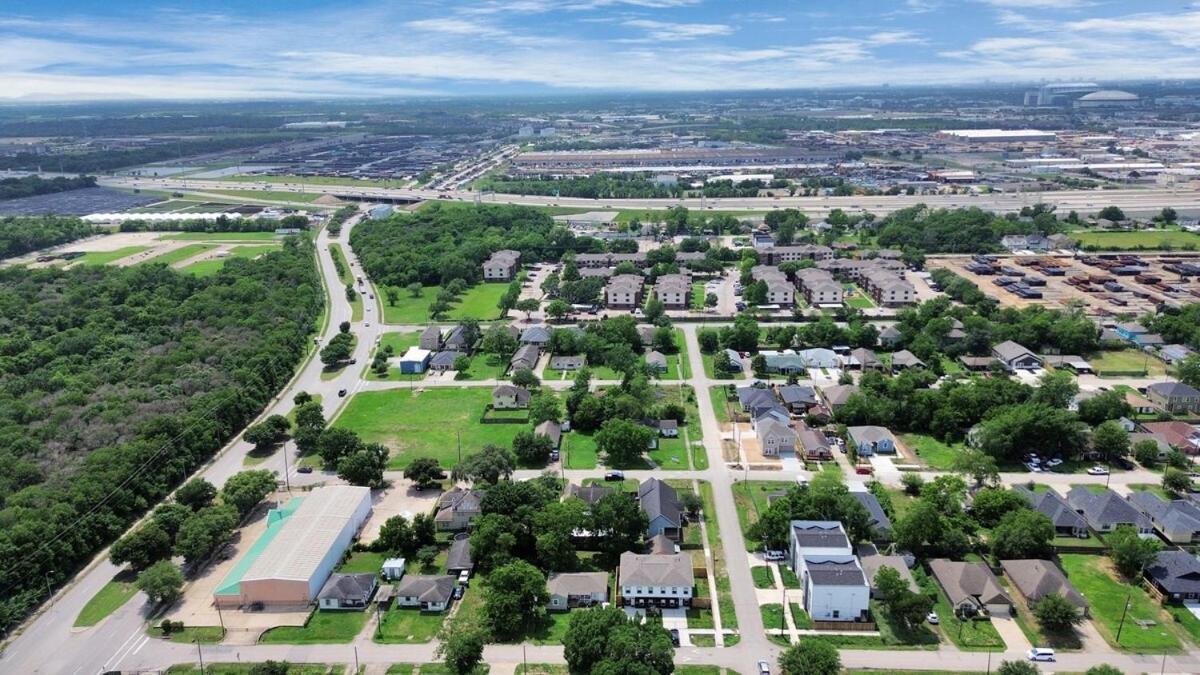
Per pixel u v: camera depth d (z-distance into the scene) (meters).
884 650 123.88
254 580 137.62
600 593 136.62
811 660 114.06
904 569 139.00
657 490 162.75
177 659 125.50
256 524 165.62
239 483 169.38
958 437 197.62
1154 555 138.25
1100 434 183.25
